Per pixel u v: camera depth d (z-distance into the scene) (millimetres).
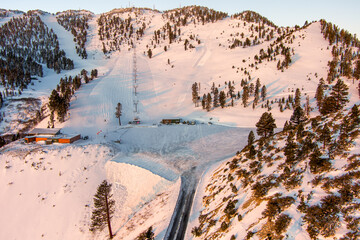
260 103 113500
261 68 153250
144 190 48531
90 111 105625
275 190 23984
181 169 51938
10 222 45812
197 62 198750
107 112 108375
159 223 32094
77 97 118312
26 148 63250
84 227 43156
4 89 139000
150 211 38750
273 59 162750
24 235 43719
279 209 20328
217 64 190625
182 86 155375
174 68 190500
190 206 35719
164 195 42188
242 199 26875
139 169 52844
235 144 67125
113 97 127438
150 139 79625
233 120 96875
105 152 62781
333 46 154875
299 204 20016
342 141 25219
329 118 35781
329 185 20219
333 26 199500
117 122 101438
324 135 26422
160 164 55812
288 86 123625
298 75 133875
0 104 115812
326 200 18562
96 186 52500
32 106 118438
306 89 115812
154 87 152625
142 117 110938
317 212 17906
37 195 50281
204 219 29250
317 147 27266
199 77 171250
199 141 74312
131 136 82562
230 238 21141
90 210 46688
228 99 127750
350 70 114062
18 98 124062
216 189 35375
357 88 101562
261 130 51688
